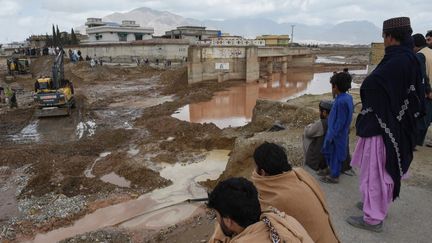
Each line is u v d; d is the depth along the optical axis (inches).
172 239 356.5
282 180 126.1
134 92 1472.7
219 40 1738.4
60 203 471.5
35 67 2447.1
